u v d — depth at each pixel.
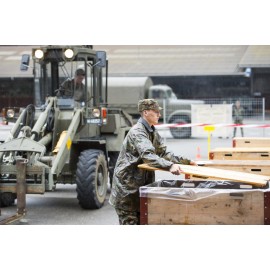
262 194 5.42
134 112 26.97
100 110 12.00
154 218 5.64
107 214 10.54
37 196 12.73
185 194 5.57
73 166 11.70
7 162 9.96
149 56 35.44
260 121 25.53
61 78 12.12
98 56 11.95
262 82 35.78
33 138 10.78
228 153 8.89
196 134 22.91
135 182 6.26
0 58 29.98
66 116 11.63
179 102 27.61
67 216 10.36
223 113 22.70
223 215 5.50
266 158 8.81
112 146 12.73
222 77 36.41
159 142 6.52
